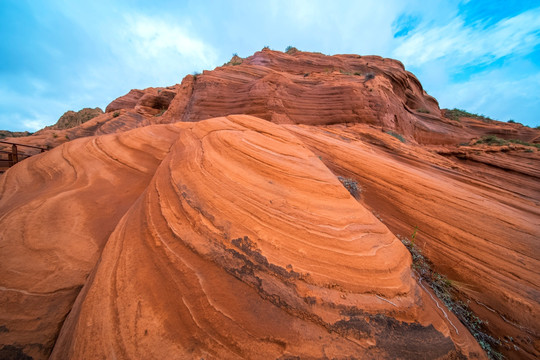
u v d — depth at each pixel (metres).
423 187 6.49
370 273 2.57
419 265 3.87
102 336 1.80
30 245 2.91
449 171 10.07
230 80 20.11
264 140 4.95
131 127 29.36
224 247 2.52
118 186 4.68
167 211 3.03
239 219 2.82
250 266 2.35
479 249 4.40
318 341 1.90
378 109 16.56
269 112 16.95
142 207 3.30
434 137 24.50
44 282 2.52
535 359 2.79
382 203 6.02
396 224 5.21
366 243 2.99
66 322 2.13
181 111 22.59
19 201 4.10
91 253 2.95
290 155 4.50
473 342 2.67
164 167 4.26
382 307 2.29
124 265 2.37
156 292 2.10
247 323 1.92
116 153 5.86
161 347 1.74
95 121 30.92
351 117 16.62
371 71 28.44
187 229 2.73
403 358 1.99
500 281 3.75
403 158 11.22
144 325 1.86
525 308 3.29
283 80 18.14
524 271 3.92
